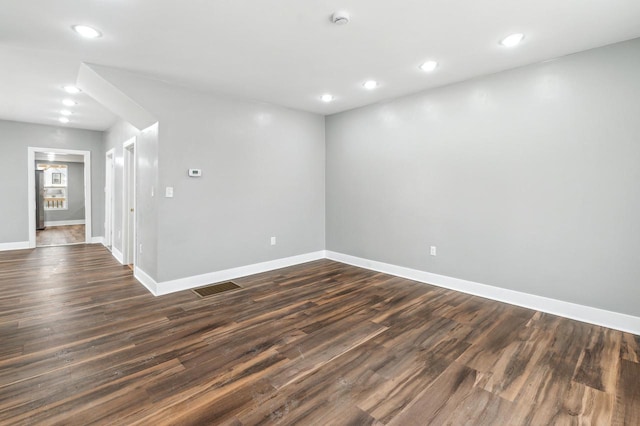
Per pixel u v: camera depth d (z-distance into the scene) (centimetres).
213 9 213
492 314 305
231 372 209
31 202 598
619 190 269
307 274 445
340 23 231
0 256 538
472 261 362
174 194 366
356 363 220
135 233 425
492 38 257
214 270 404
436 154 388
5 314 299
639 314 263
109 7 209
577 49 278
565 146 294
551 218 305
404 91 398
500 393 188
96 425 161
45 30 240
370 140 462
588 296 288
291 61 302
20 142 578
